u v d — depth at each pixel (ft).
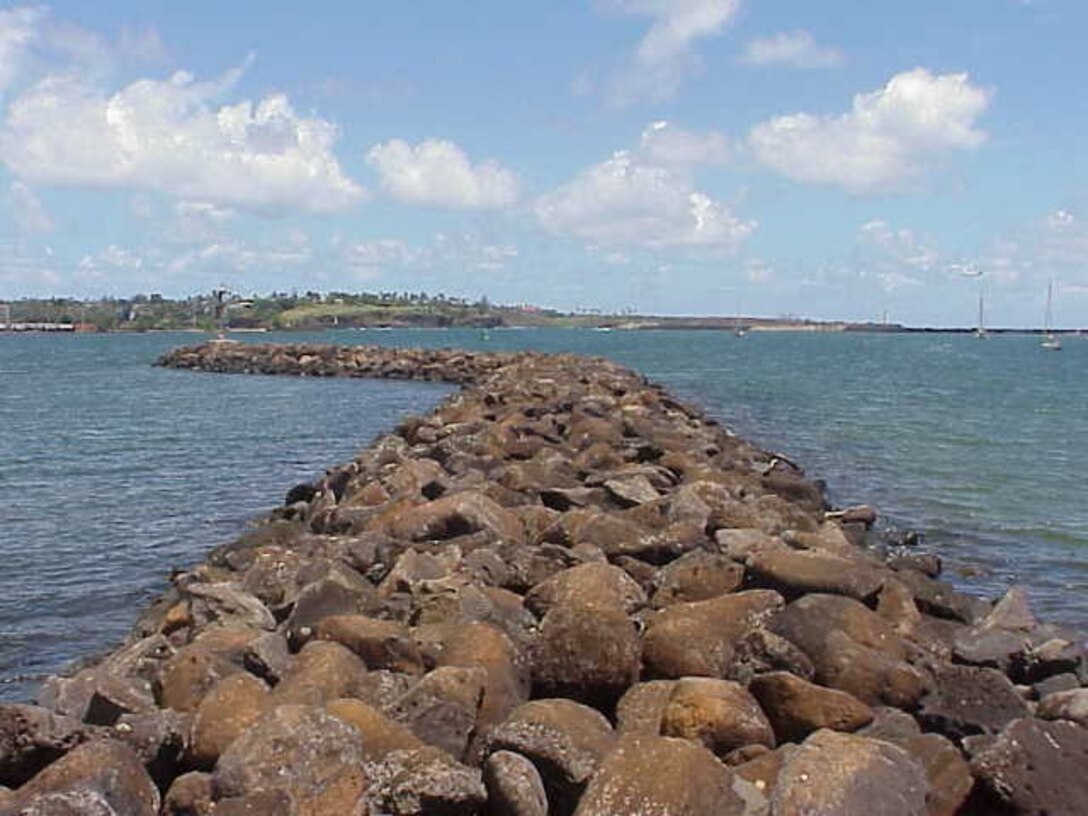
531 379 127.54
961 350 433.89
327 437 107.04
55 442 100.48
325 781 20.43
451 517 41.70
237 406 142.82
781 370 243.81
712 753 21.45
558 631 26.04
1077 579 48.60
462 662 25.82
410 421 83.20
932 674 27.14
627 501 49.70
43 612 43.80
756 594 30.71
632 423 80.59
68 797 19.39
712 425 98.84
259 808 19.53
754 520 44.24
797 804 18.99
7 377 210.18
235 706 23.35
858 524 55.62
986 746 22.18
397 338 511.40
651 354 339.36
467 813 20.17
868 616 29.04
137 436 105.91
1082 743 21.93
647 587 34.96
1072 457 91.66
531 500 50.96
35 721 21.90
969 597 38.81
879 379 211.41
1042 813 20.80
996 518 63.41
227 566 43.04
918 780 20.51
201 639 28.94
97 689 25.57
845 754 20.34
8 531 59.62
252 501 69.72
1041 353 407.64
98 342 456.04
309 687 24.63
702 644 26.94
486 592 32.96
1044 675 30.12
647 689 25.05
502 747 21.47
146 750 22.70
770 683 24.57
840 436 106.22
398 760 20.84
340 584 32.37
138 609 44.24
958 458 90.38
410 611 31.63
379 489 51.03
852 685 25.91
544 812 20.16
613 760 20.03
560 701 23.20
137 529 60.44
